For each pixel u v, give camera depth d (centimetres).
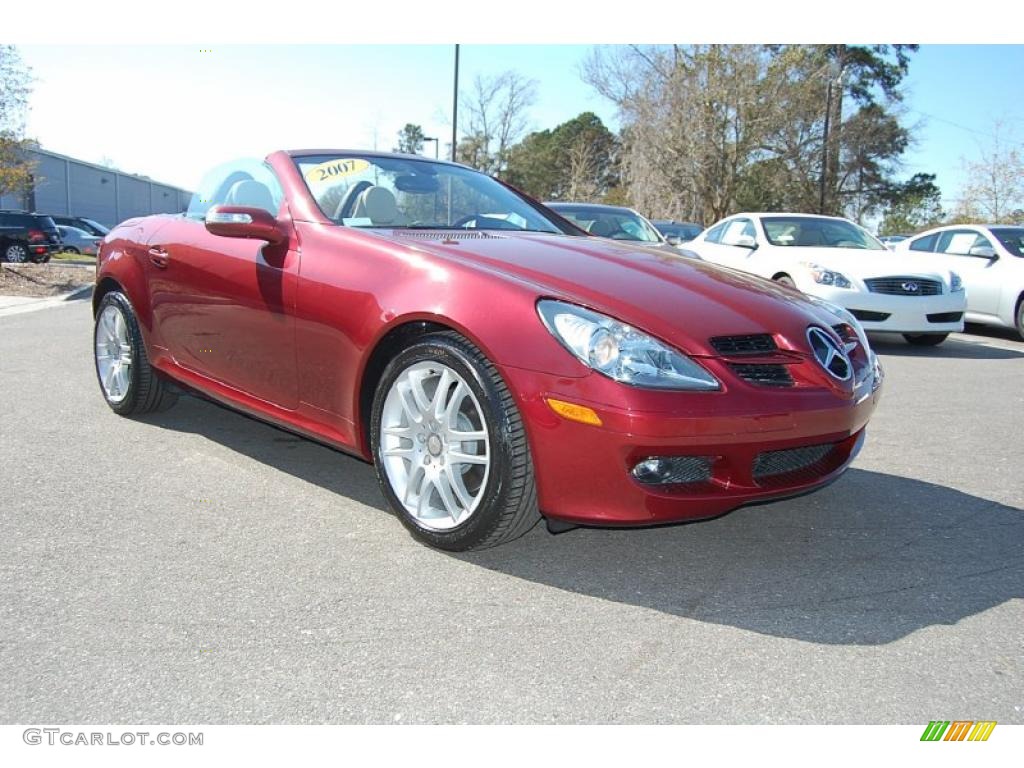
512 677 239
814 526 362
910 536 353
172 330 448
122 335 502
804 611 283
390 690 231
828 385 304
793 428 290
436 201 418
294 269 361
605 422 273
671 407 272
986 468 458
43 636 254
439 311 304
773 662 250
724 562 322
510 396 290
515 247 349
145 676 235
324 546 325
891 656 255
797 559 326
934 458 476
